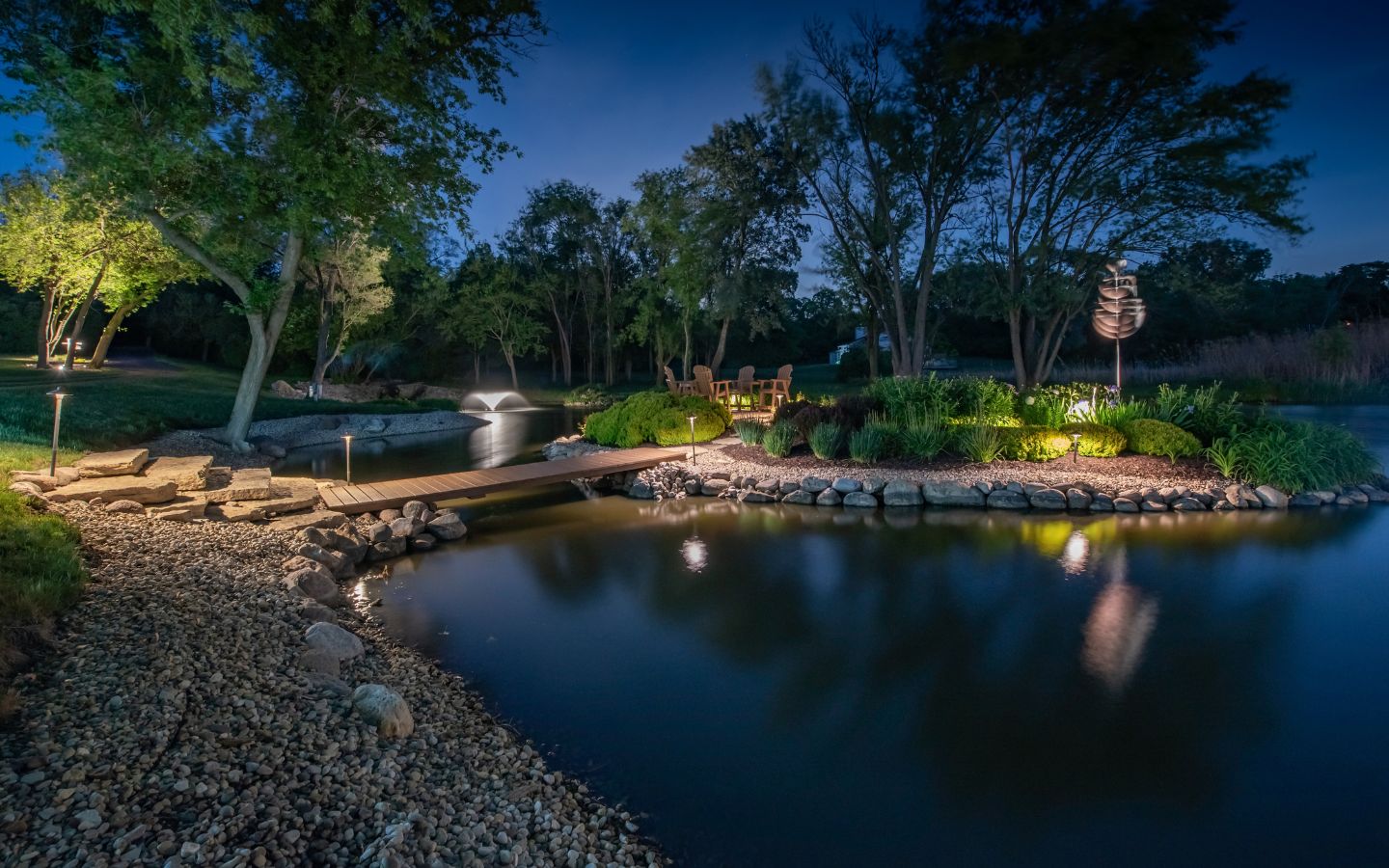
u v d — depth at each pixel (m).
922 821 3.12
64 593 4.20
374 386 32.09
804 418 12.46
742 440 13.53
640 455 11.95
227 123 11.09
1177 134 18.62
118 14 10.67
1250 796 3.26
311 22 11.02
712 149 24.22
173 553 5.77
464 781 3.23
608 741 3.82
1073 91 18.53
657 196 31.67
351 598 6.29
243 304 13.14
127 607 4.36
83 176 11.58
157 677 3.47
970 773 3.48
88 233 19.78
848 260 24.64
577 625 5.56
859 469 10.85
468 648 5.14
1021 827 3.08
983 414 12.48
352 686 4.18
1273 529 7.97
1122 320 14.08
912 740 3.79
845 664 4.75
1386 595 5.85
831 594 6.14
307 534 7.16
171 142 10.55
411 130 12.51
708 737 3.85
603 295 45.31
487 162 13.29
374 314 31.38
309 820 2.62
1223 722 3.92
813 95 20.98
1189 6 16.80
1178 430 10.76
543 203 40.09
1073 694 4.27
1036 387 13.73
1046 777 3.43
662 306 38.88
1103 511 9.02
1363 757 3.56
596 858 2.82
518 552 7.71
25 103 10.27
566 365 44.00
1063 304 20.81
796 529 8.45
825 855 2.90
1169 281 20.56
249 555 6.25
